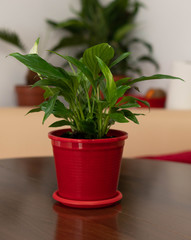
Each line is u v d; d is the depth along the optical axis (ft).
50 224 1.94
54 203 2.31
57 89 2.19
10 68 9.50
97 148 2.04
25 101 8.67
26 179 2.98
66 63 10.14
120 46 10.55
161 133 6.15
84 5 10.39
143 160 3.99
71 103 2.12
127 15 10.72
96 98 2.06
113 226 1.91
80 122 2.04
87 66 2.01
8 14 9.50
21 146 5.37
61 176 2.17
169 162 3.88
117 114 1.99
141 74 10.83
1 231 1.84
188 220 2.04
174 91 7.10
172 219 2.04
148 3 10.69
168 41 10.18
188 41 9.59
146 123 6.10
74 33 10.59
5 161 3.78
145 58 10.19
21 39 9.77
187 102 6.91
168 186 2.81
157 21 10.46
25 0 9.78
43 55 10.20
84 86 2.12
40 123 5.47
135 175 3.20
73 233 1.81
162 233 1.83
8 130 5.31
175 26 9.95
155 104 7.83
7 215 2.08
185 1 9.61
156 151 6.13
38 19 10.07
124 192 2.61
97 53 1.93
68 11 10.71
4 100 9.49
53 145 2.15
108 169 2.12
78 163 2.07
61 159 2.12
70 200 2.15
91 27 9.98
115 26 10.55
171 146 6.20
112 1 11.23
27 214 2.10
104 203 2.15
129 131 5.98
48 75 1.89
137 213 2.13
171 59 10.12
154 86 10.61
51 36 10.37
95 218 2.03
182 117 6.31
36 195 2.50
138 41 10.36
